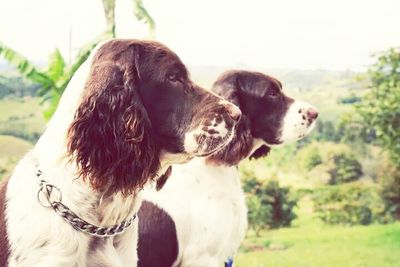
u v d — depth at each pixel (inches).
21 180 41.4
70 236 40.3
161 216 58.6
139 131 40.6
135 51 41.9
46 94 103.4
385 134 179.5
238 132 61.4
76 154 39.6
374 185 179.6
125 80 40.8
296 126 63.8
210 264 60.4
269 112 64.2
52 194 40.2
